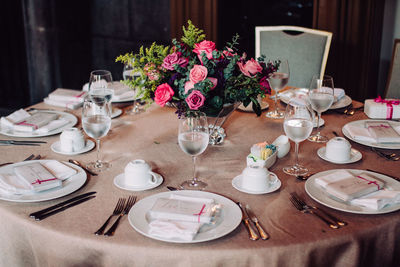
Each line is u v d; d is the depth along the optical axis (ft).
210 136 5.90
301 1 13.80
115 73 15.98
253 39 14.56
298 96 7.46
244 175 4.67
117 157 5.50
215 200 4.40
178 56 5.12
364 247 4.03
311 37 9.51
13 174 4.84
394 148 5.62
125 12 15.05
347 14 11.21
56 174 4.83
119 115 7.00
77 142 5.61
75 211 4.28
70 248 3.91
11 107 15.80
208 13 13.17
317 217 4.18
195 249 3.73
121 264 3.82
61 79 15.39
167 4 14.25
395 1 11.35
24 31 15.61
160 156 5.53
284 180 4.90
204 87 4.87
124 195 4.58
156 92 5.10
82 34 15.67
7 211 4.29
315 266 3.91
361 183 4.53
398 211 4.27
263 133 6.29
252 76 5.15
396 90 8.62
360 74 11.49
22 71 16.30
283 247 3.76
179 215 3.98
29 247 4.26
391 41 11.76
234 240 3.84
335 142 5.36
